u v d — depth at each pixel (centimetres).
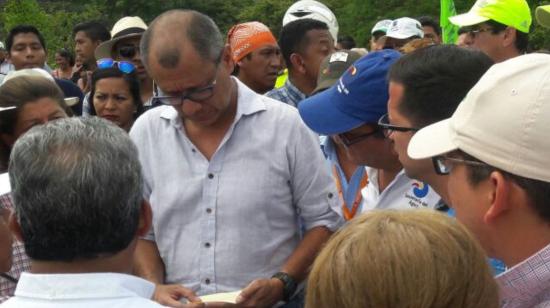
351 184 321
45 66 789
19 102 328
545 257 162
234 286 292
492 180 165
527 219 164
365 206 300
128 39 589
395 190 275
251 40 548
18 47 770
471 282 135
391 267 133
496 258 178
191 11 282
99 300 167
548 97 159
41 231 165
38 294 167
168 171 298
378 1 1667
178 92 277
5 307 167
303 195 301
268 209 294
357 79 266
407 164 228
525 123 160
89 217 164
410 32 625
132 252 178
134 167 173
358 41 1655
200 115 281
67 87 592
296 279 292
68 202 163
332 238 145
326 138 340
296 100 512
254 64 548
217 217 292
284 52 514
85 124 176
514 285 166
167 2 2788
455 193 176
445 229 139
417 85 222
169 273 302
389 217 142
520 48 470
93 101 496
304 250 297
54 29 2016
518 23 462
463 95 219
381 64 266
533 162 159
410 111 224
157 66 275
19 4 1802
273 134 296
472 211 172
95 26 825
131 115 492
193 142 298
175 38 273
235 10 2866
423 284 132
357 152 277
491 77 169
